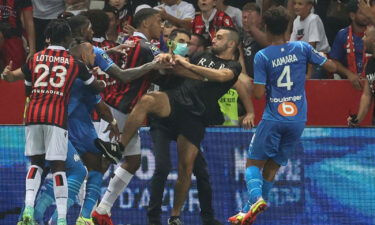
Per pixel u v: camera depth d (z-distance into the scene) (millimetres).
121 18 33594
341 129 29016
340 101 30203
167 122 26766
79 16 26547
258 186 26250
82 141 26297
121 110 26766
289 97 26062
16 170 29031
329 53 32500
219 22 33250
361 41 31422
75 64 25219
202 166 27734
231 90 29297
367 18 30609
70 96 25938
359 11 31078
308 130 29031
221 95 26953
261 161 26562
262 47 32906
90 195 26453
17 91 30125
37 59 25234
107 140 27500
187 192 27000
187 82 26719
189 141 26578
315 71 32531
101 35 28047
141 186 29062
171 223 26953
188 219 29094
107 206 26812
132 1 35375
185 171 26703
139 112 25922
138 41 26969
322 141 29062
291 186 29094
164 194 29031
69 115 26047
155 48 27078
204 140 29172
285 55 25984
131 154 26891
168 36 30281
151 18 27172
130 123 25859
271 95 26141
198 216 29094
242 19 33438
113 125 26500
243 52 33250
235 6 36312
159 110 26188
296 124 26062
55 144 24688
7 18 33469
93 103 26172
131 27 30797
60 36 25391
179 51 26688
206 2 33188
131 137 25906
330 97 30234
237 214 26984
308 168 29031
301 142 29031
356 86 30016
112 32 31562
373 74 29469
